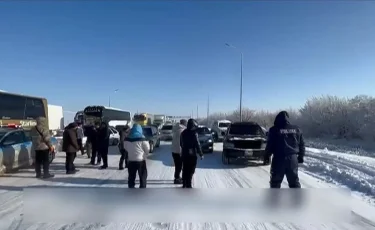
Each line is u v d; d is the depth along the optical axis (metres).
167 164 13.23
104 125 11.86
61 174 10.49
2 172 9.76
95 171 11.20
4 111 17.66
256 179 9.77
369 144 26.25
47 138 9.69
